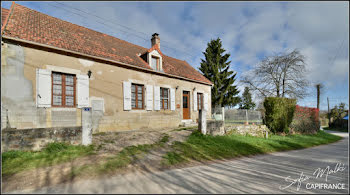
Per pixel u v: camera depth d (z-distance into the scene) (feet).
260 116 41.96
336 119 93.40
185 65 53.26
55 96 23.75
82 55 25.89
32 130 16.69
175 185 11.35
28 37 21.71
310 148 30.89
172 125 39.06
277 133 40.57
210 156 19.85
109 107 28.76
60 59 23.95
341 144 37.58
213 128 30.71
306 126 48.85
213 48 76.02
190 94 44.57
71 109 24.62
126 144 21.06
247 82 65.16
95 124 27.04
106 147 19.33
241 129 35.06
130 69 32.07
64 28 29.84
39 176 11.96
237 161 18.90
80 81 25.62
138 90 33.94
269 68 59.57
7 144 15.43
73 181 11.41
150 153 18.48
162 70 38.04
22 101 20.65
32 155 15.57
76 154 16.43
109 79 29.01
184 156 18.66
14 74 20.31
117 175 12.69
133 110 32.04
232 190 10.91
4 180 11.32
